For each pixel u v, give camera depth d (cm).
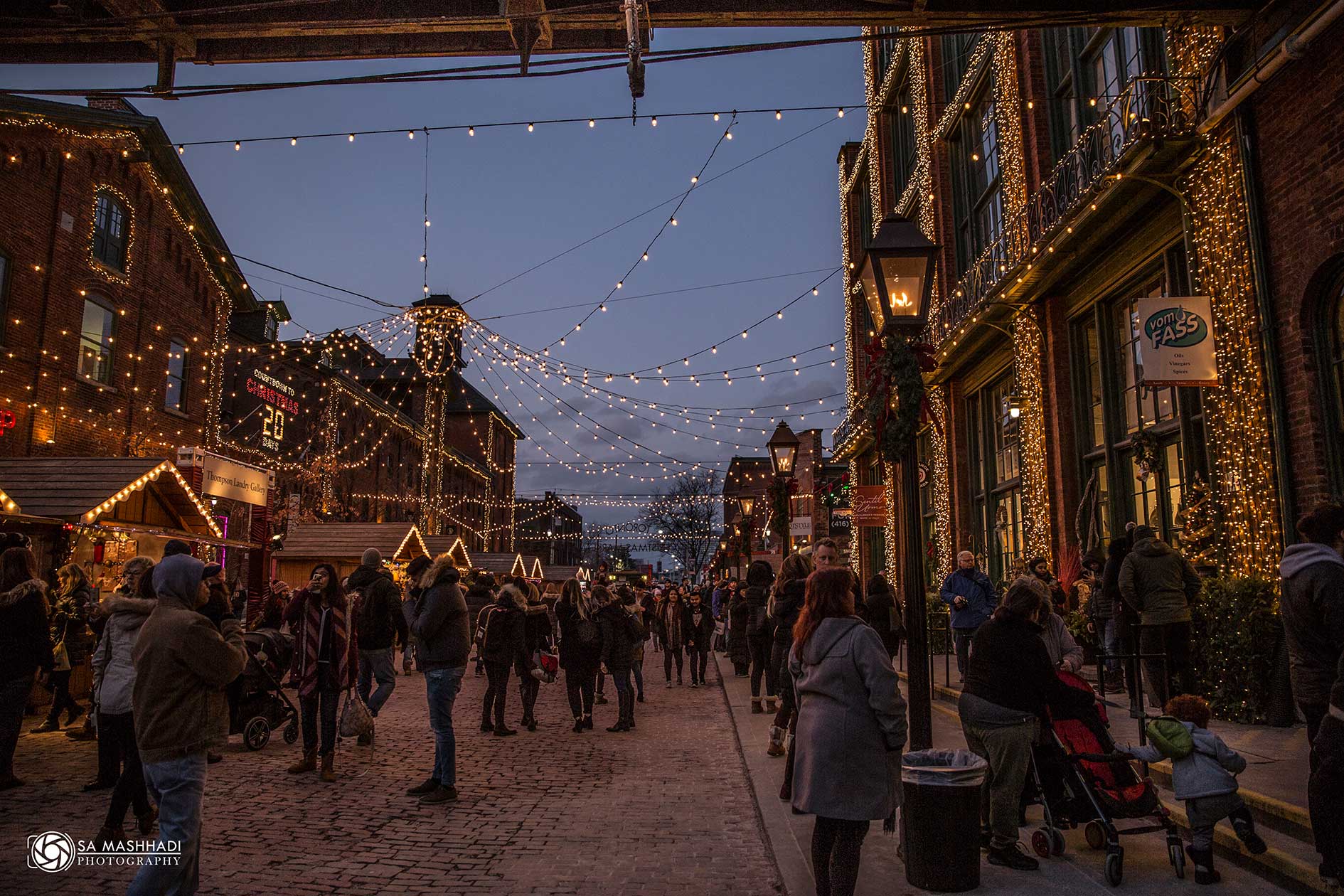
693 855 546
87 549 1393
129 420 2195
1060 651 577
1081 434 1317
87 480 1377
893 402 573
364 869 518
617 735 1023
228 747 931
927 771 459
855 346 2884
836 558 764
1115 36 1223
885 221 602
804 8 835
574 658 1046
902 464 560
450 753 697
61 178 1975
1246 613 757
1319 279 786
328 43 887
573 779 775
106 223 2152
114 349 2152
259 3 823
